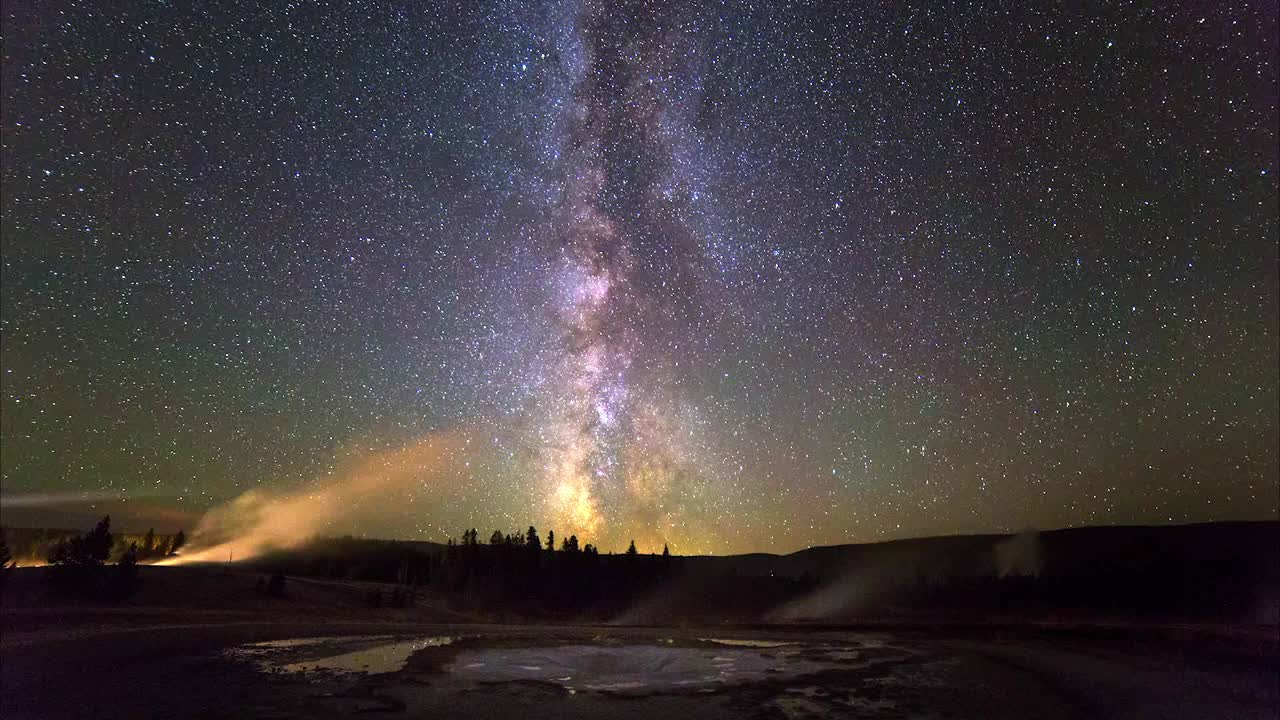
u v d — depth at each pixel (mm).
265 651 18438
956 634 23906
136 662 16203
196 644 18828
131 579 29625
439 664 17281
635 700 14062
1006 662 18453
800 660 18641
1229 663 18328
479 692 14453
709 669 17359
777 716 12992
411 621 31359
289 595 33594
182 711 12305
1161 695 14875
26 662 15656
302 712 12422
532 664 17672
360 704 13094
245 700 13133
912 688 15359
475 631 23750
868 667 17703
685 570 51219
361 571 56062
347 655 18203
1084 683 15891
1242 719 13219
